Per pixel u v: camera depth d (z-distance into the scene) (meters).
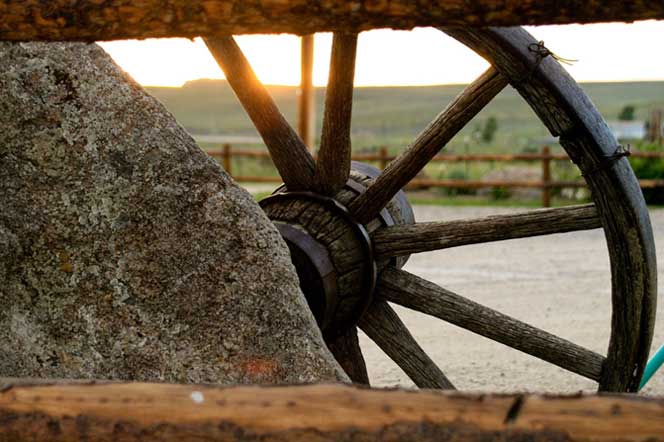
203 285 2.83
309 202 3.62
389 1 1.53
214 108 103.00
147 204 2.84
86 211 2.82
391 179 3.60
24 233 2.82
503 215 3.60
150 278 2.82
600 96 108.12
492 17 1.52
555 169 16.33
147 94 2.88
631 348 3.49
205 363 2.79
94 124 2.84
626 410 1.33
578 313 7.03
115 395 1.50
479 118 81.56
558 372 5.55
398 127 82.94
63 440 1.49
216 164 2.88
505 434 1.36
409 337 3.81
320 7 1.55
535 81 3.16
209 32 1.60
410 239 3.65
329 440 1.41
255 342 2.81
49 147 2.83
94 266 2.81
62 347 2.80
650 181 14.12
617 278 3.42
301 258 3.49
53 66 2.84
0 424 1.51
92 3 1.59
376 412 1.41
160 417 1.47
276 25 1.58
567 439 1.33
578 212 3.49
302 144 3.71
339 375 2.85
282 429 1.43
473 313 3.71
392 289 3.76
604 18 1.49
